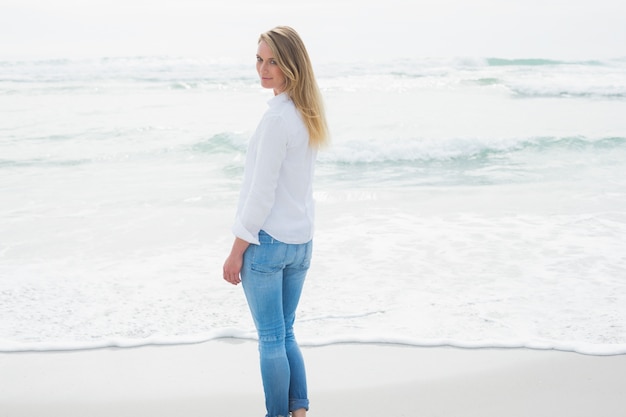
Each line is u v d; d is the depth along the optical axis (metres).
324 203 8.03
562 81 22.05
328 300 5.05
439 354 4.19
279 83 2.78
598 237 6.62
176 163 10.70
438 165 10.79
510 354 4.16
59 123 14.30
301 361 3.11
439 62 26.78
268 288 2.86
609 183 9.13
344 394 3.70
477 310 4.85
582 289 5.24
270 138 2.69
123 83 21.56
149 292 5.26
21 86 20.42
